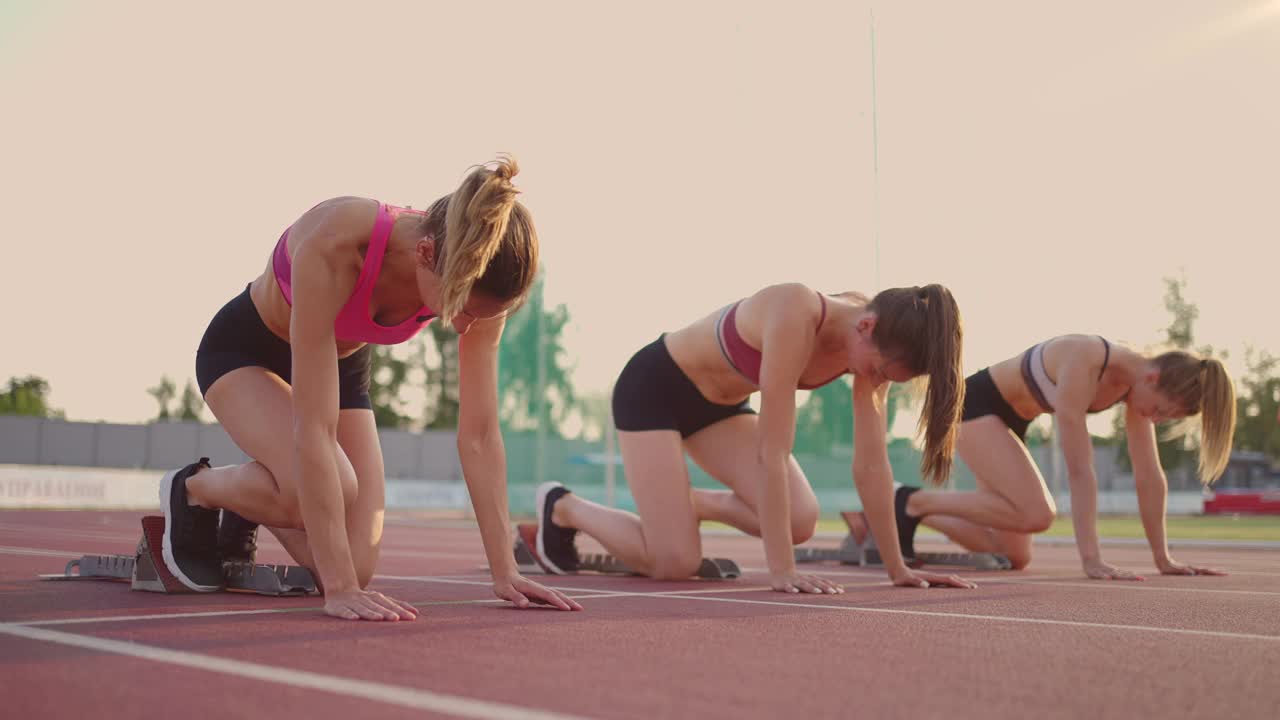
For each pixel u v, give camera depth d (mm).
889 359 3576
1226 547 10555
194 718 1458
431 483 26875
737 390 4656
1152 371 5066
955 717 1581
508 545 3025
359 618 2562
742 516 4816
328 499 2615
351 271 2633
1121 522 21594
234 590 3316
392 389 53188
